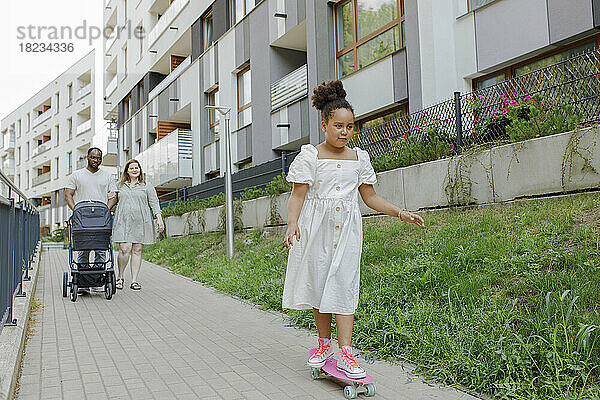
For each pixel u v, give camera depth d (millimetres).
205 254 12117
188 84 22406
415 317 4305
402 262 5852
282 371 3963
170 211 18641
